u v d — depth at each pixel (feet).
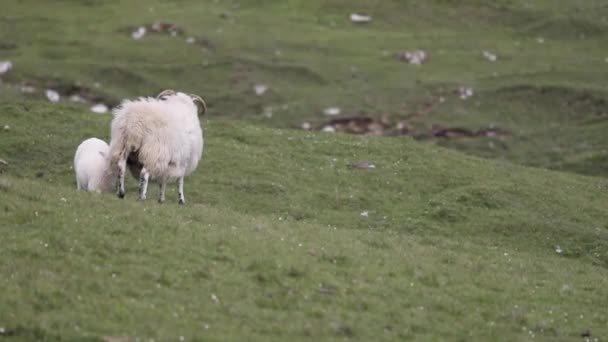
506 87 334.24
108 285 82.33
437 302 91.50
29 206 97.45
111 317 76.07
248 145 181.88
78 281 81.97
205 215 108.27
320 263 97.04
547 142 293.02
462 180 169.27
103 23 400.47
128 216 98.84
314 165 171.73
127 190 140.87
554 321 92.22
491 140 296.51
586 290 107.76
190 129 112.98
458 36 412.36
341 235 112.88
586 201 167.94
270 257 94.84
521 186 167.94
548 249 139.44
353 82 344.49
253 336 76.13
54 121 183.11
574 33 417.49
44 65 331.36
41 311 75.82
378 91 335.06
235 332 76.64
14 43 367.86
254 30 398.01
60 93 311.47
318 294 88.38
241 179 158.30
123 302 79.20
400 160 178.60
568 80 346.95
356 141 189.98
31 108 187.52
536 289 103.50
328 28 410.31
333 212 147.23
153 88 326.85
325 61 364.58
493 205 155.74
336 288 90.58
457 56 379.55
